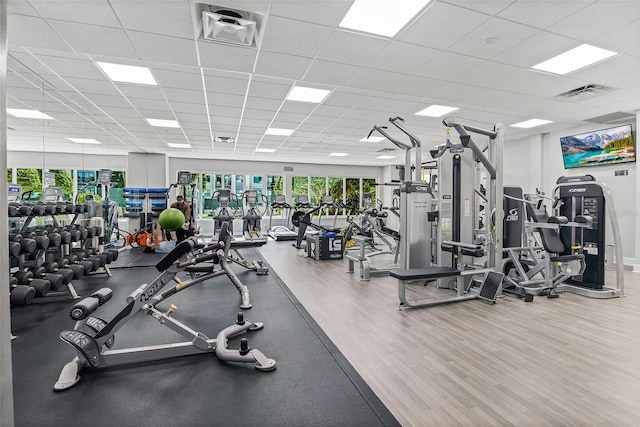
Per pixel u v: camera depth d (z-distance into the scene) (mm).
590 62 3756
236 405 1808
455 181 4367
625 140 6031
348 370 2174
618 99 5043
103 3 2627
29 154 8555
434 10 2748
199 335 2428
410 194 4477
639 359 2328
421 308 3469
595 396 1884
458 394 1907
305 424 1660
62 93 4742
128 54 3520
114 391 1934
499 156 3934
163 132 7258
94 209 6168
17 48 3383
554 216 4078
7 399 1523
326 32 3086
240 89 4625
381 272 5012
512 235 4691
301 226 7605
